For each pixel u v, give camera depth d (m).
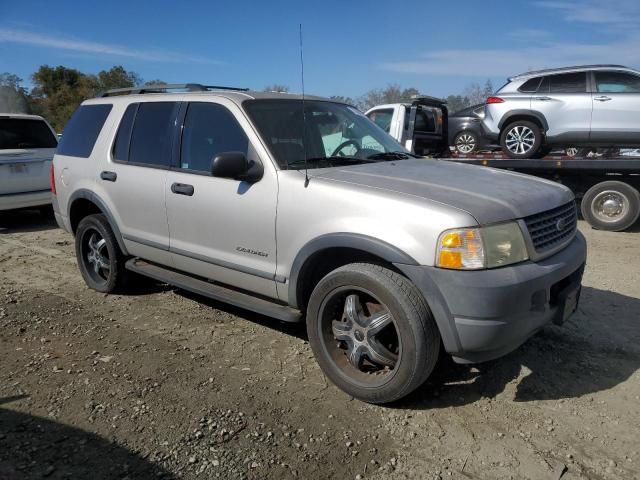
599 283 5.64
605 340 4.20
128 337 4.30
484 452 2.87
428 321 3.02
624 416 3.20
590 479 2.67
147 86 4.99
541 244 3.23
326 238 3.32
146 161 4.65
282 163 3.72
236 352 4.04
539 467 2.75
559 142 9.23
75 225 5.64
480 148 12.30
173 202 4.30
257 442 2.93
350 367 3.43
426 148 10.30
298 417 3.17
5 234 8.55
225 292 4.16
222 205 3.93
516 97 9.42
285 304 3.84
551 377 3.65
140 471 2.68
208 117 4.21
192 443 2.91
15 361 3.87
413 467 2.75
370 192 3.26
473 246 2.89
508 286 2.88
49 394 3.41
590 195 8.65
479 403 3.34
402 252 3.03
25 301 5.16
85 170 5.23
